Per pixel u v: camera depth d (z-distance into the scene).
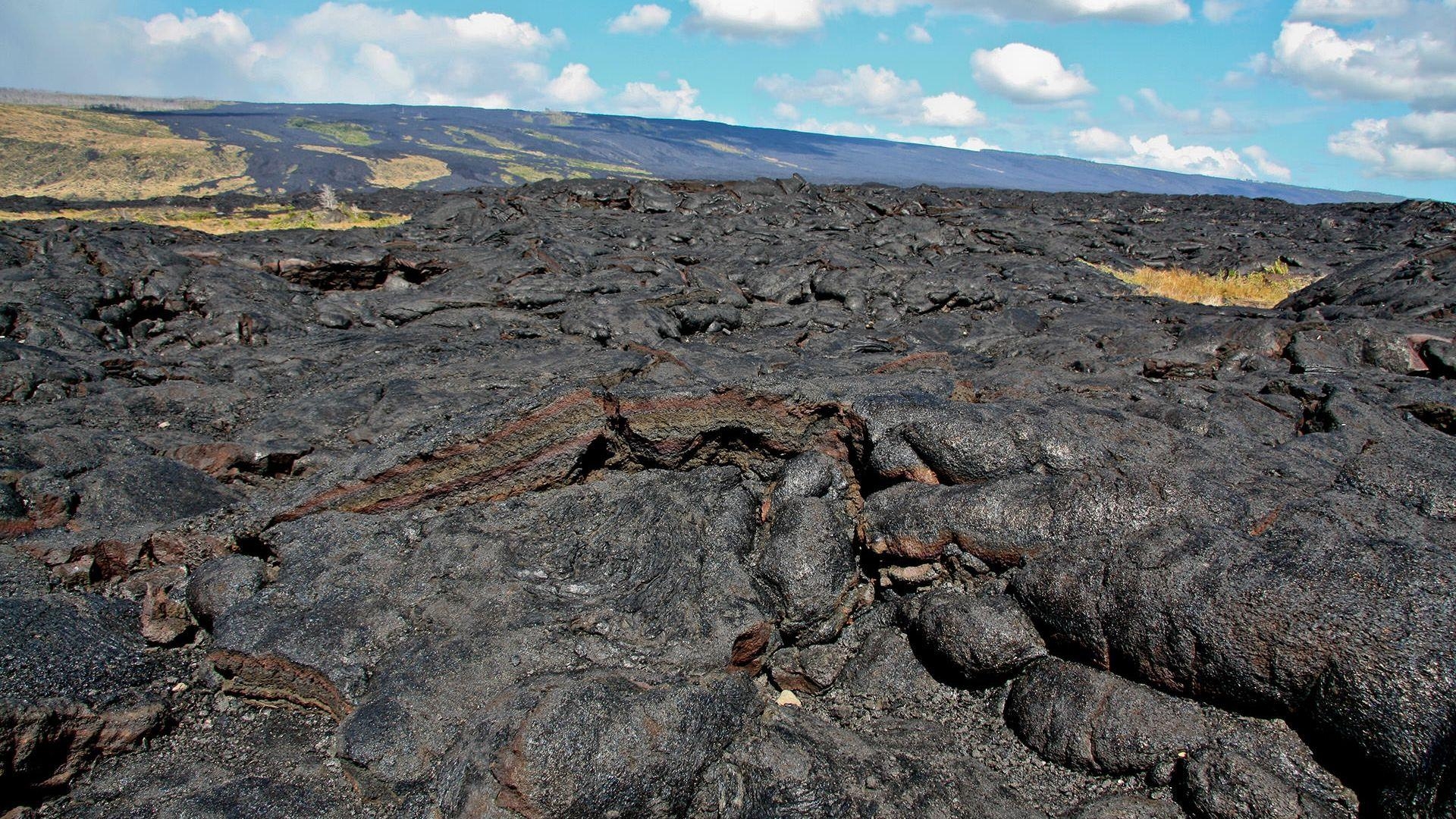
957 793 5.04
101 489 7.91
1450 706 4.33
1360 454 6.96
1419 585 4.81
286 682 5.98
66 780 5.46
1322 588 4.95
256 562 6.80
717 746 5.25
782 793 5.02
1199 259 28.69
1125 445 6.99
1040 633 5.92
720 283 18.50
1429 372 12.06
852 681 6.38
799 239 25.50
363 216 36.91
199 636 6.63
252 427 10.07
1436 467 6.57
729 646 6.09
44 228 20.19
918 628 6.30
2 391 10.77
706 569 6.71
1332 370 11.16
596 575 6.51
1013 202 39.59
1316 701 4.79
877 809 4.92
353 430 9.97
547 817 4.71
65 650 5.94
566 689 5.12
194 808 5.16
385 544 6.89
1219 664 5.09
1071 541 6.05
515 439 7.48
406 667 5.71
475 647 5.81
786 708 5.93
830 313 17.22
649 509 7.17
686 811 5.07
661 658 5.91
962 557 6.51
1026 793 5.24
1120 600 5.47
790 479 7.66
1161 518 5.91
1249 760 4.80
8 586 6.48
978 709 5.95
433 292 16.72
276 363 12.84
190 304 15.84
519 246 20.38
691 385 7.87
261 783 5.39
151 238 20.11
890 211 33.03
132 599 6.85
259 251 18.83
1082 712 5.35
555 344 14.01
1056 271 22.73
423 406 10.58
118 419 10.38
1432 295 15.19
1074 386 9.89
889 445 7.40
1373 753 4.51
